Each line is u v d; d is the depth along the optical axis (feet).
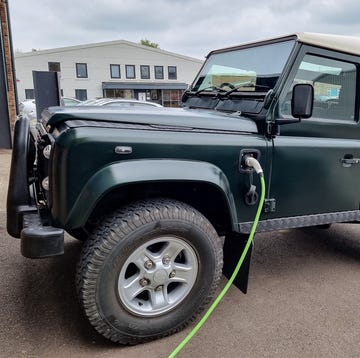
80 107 8.20
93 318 6.51
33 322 7.73
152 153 6.62
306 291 9.26
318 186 8.66
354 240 12.98
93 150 6.18
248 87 8.62
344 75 8.70
